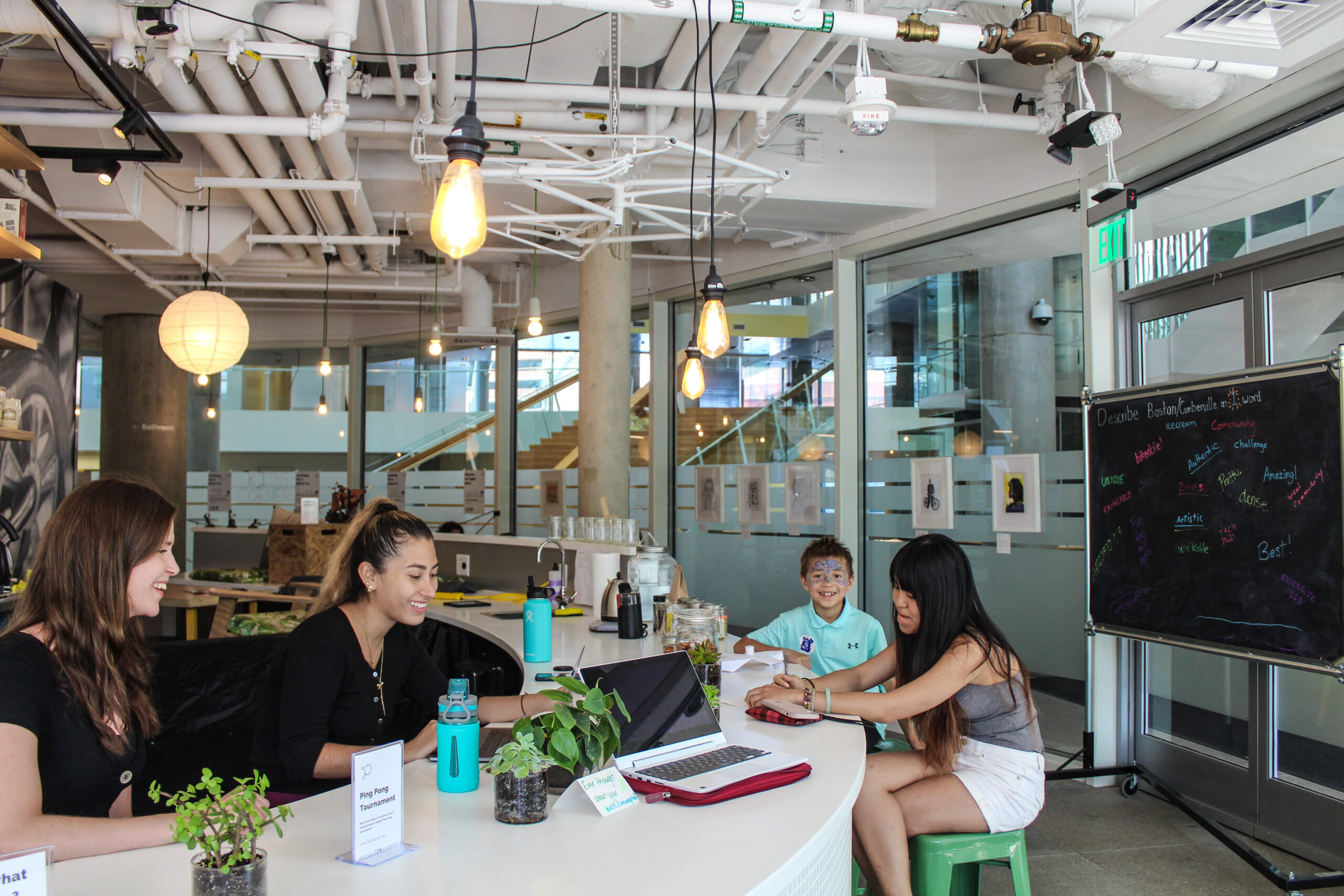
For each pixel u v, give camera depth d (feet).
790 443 20.29
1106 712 13.38
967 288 16.57
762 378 21.07
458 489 28.99
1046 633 14.85
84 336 31.68
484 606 14.20
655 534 23.00
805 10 8.64
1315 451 9.70
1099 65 12.49
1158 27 7.16
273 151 14.88
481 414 28.76
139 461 27.81
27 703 4.42
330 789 6.36
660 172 16.40
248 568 23.40
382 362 30.63
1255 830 11.22
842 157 16.43
